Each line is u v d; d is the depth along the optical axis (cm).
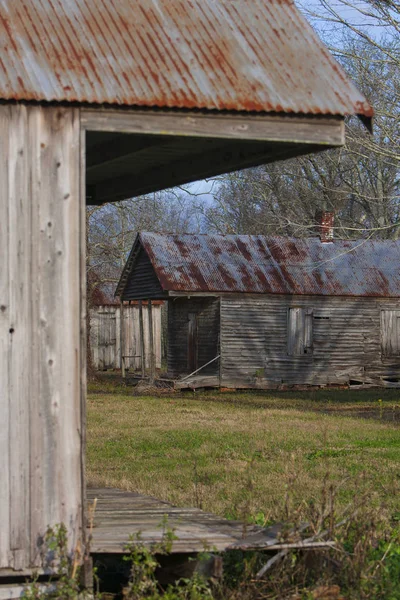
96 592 703
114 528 766
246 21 813
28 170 686
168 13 796
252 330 3678
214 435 1967
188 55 750
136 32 760
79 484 694
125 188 1022
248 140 732
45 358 690
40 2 759
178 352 3900
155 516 831
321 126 741
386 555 831
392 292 3875
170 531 727
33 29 728
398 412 2627
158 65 732
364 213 4962
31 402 686
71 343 697
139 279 3797
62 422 693
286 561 738
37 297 689
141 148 816
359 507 882
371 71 2642
